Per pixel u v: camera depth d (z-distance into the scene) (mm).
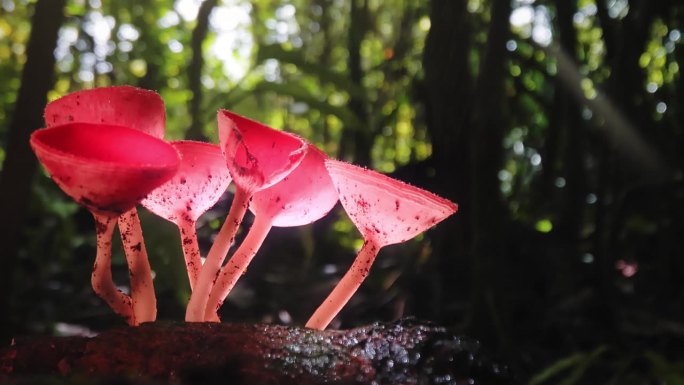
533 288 487
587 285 479
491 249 338
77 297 534
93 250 620
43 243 598
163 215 175
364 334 151
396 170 435
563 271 493
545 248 503
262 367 136
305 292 520
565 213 514
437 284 416
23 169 378
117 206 135
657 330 436
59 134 133
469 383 145
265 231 168
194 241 174
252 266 552
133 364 137
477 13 515
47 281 571
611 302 439
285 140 152
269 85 472
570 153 508
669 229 548
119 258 505
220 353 138
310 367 138
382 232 167
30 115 377
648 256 599
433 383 143
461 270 415
